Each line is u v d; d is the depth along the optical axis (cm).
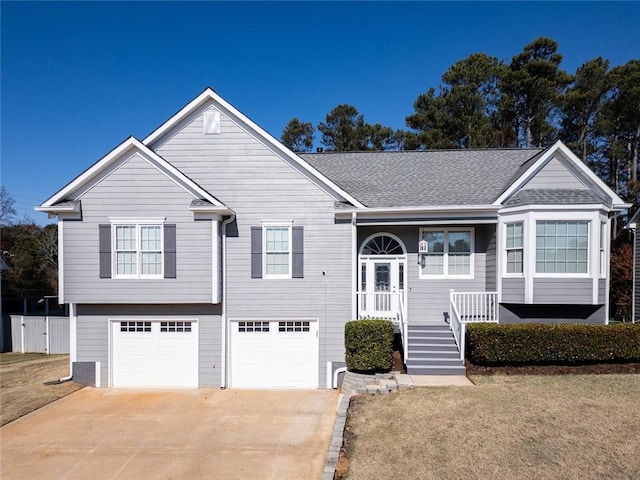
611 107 3328
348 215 1327
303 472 740
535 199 1264
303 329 1326
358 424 848
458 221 1338
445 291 1439
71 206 1227
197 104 1340
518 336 1166
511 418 826
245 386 1314
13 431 940
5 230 4172
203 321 1311
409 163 1697
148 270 1269
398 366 1230
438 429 797
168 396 1210
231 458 798
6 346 2103
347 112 4262
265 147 1343
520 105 3481
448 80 3741
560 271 1255
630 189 3048
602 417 814
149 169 1261
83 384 1302
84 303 1270
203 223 1268
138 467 766
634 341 1154
